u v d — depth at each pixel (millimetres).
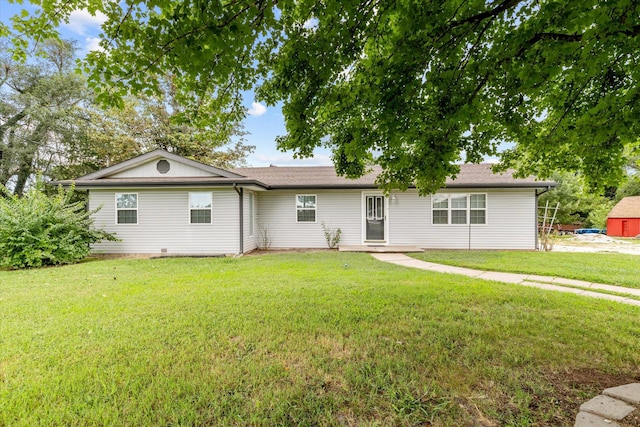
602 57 2387
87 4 2520
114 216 10344
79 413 2045
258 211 11945
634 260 8367
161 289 5203
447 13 2426
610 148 3402
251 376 2475
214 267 7520
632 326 3480
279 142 4055
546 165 4691
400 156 4137
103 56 2471
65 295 4828
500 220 11125
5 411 2045
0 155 16297
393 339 3154
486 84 3062
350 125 3904
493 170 5199
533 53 2500
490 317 3766
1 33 2818
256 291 4996
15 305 4281
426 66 2828
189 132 19578
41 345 3010
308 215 11844
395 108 2947
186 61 2467
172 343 3066
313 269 7145
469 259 8547
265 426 1944
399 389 2291
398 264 7961
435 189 4250
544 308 4133
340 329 3410
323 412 2047
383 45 2998
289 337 3203
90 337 3199
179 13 2166
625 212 20781
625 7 1987
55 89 16875
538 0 2438
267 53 2975
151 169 10539
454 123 2922
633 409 2039
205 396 2215
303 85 3049
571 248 12055
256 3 2262
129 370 2557
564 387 2334
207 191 10375
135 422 1964
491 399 2186
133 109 18031
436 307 4125
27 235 7660
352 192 11703
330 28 2602
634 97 2617
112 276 6414
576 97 3465
